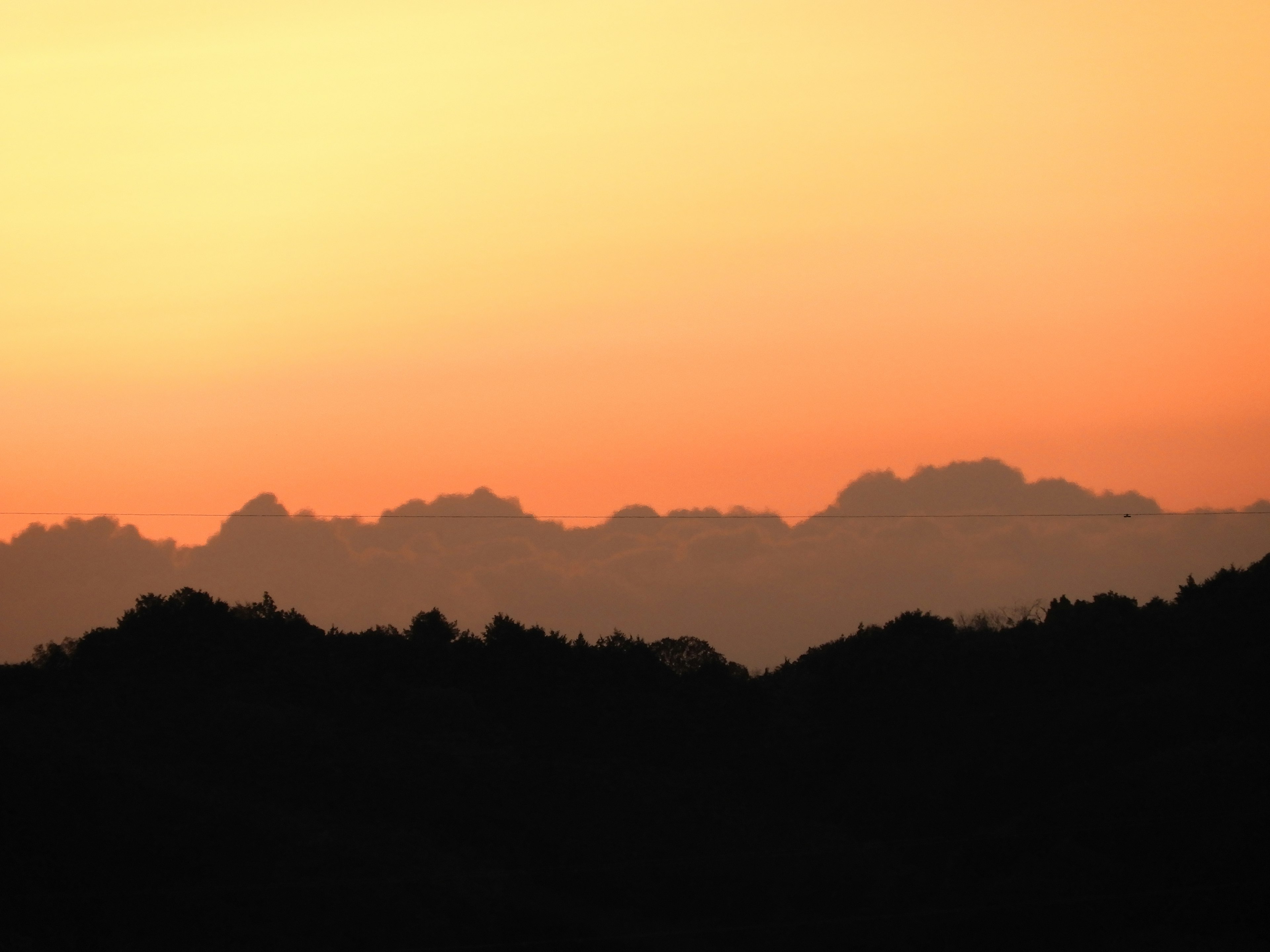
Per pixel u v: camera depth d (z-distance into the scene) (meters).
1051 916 144.25
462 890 148.00
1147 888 143.88
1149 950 129.50
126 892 128.75
